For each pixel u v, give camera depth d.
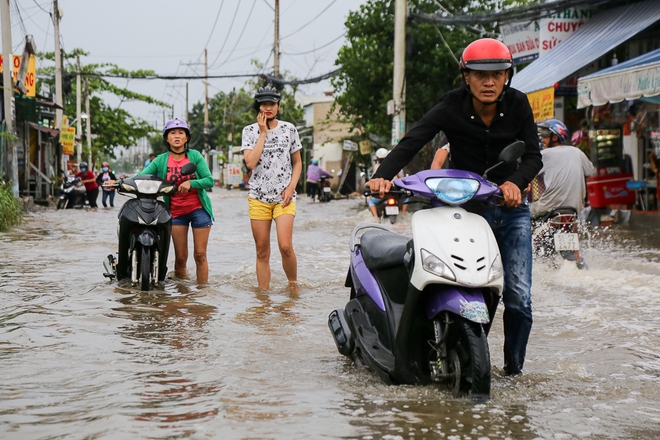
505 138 4.29
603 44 14.98
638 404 3.92
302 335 5.49
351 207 25.80
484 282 3.80
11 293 7.05
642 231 13.34
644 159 15.30
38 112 30.38
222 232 14.58
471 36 24.48
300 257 10.41
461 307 3.76
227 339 5.30
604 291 7.40
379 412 3.69
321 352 5.01
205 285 7.71
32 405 3.73
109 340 5.18
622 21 15.72
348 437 3.34
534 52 18.77
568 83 16.31
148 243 7.19
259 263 7.50
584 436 3.41
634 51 16.11
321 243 12.45
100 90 56.38
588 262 9.47
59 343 5.05
